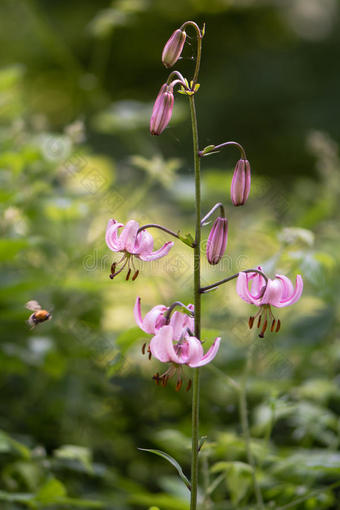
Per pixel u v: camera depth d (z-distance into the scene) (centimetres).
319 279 144
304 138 438
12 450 143
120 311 191
